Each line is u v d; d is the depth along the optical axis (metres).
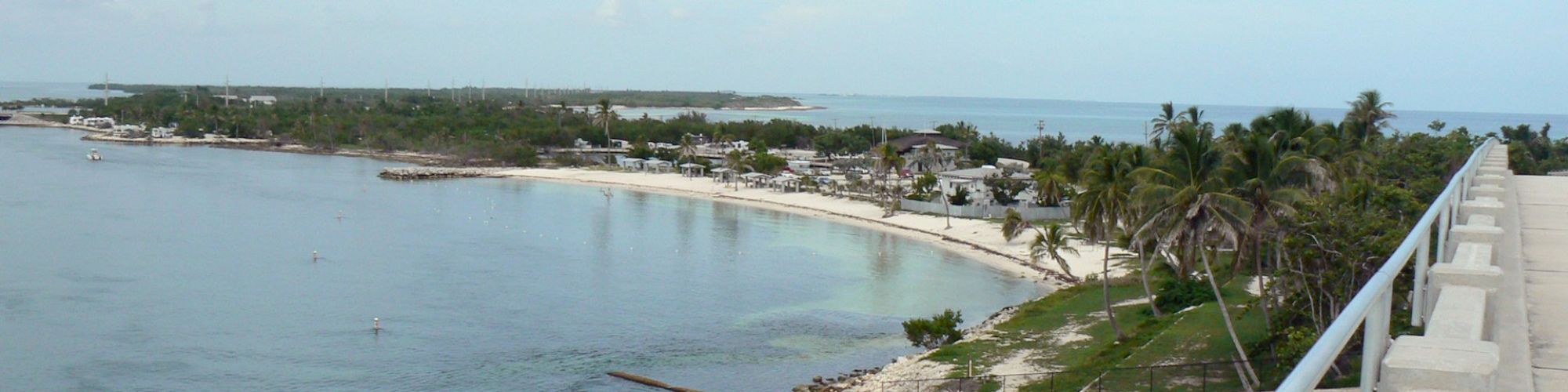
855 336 62.75
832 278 82.44
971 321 66.81
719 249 97.50
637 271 84.62
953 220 113.69
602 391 51.03
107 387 51.00
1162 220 44.06
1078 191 112.94
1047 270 85.31
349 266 84.62
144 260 85.25
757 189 149.62
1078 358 51.03
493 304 70.56
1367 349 6.60
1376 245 34.69
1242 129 70.81
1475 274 8.04
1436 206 10.51
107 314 65.75
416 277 80.25
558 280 80.00
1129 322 57.88
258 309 68.12
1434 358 5.66
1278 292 49.06
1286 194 41.81
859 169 169.50
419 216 119.19
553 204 134.88
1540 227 14.80
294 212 119.62
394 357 57.06
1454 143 61.22
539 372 54.38
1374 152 67.38
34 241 92.31
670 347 59.69
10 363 54.44
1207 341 48.16
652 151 197.50
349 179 162.50
